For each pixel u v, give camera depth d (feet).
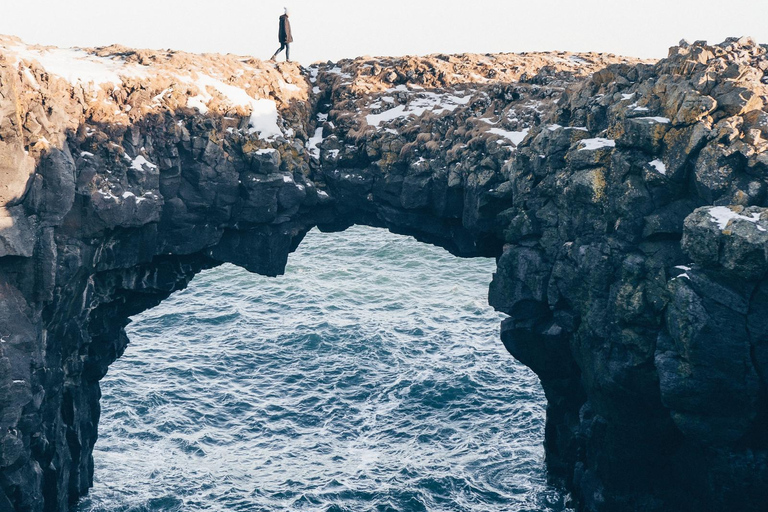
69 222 122.52
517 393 180.24
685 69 111.45
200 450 159.02
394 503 139.85
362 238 319.47
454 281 269.44
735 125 103.65
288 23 164.25
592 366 119.44
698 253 100.99
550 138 122.62
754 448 105.50
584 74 149.59
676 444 118.52
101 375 146.82
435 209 141.69
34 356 115.65
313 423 170.40
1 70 107.65
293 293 249.55
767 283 98.32
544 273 124.47
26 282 116.26
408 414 172.96
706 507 115.44
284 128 148.97
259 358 200.95
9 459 113.91
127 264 132.57
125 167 128.88
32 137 114.32
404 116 150.61
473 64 163.43
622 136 112.16
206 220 139.44
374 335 212.02
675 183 107.96
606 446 124.06
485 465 152.76
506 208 131.64
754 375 100.27
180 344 209.67
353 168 148.87
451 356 201.05
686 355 102.47
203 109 137.59
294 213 144.97
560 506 139.64
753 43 117.29
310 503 139.74
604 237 114.42
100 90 129.80
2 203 109.81
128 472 150.20
